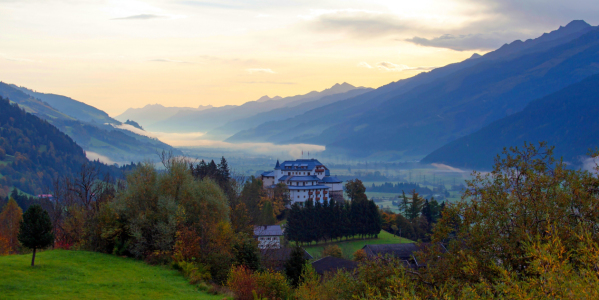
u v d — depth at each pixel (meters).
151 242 46.50
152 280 37.75
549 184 25.31
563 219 23.78
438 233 27.77
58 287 31.98
